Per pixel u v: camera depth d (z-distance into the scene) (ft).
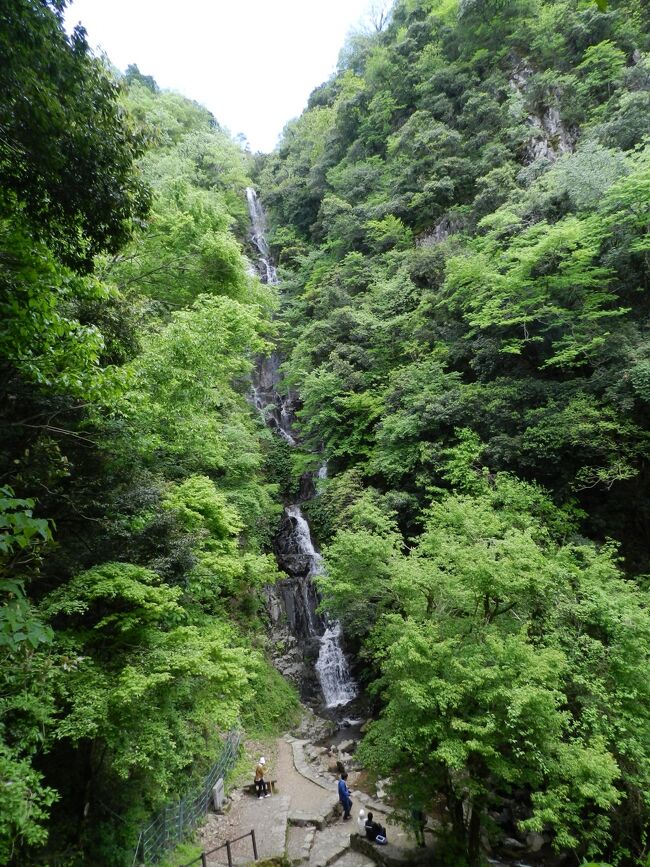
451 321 74.90
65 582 31.09
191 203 58.54
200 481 43.27
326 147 140.67
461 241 84.74
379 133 125.29
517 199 75.20
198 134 127.95
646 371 47.75
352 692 66.03
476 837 33.42
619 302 60.49
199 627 38.40
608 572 40.70
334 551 48.93
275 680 63.16
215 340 44.68
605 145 70.08
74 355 25.46
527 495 52.19
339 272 106.73
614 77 84.74
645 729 31.04
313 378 81.87
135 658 27.14
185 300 63.10
